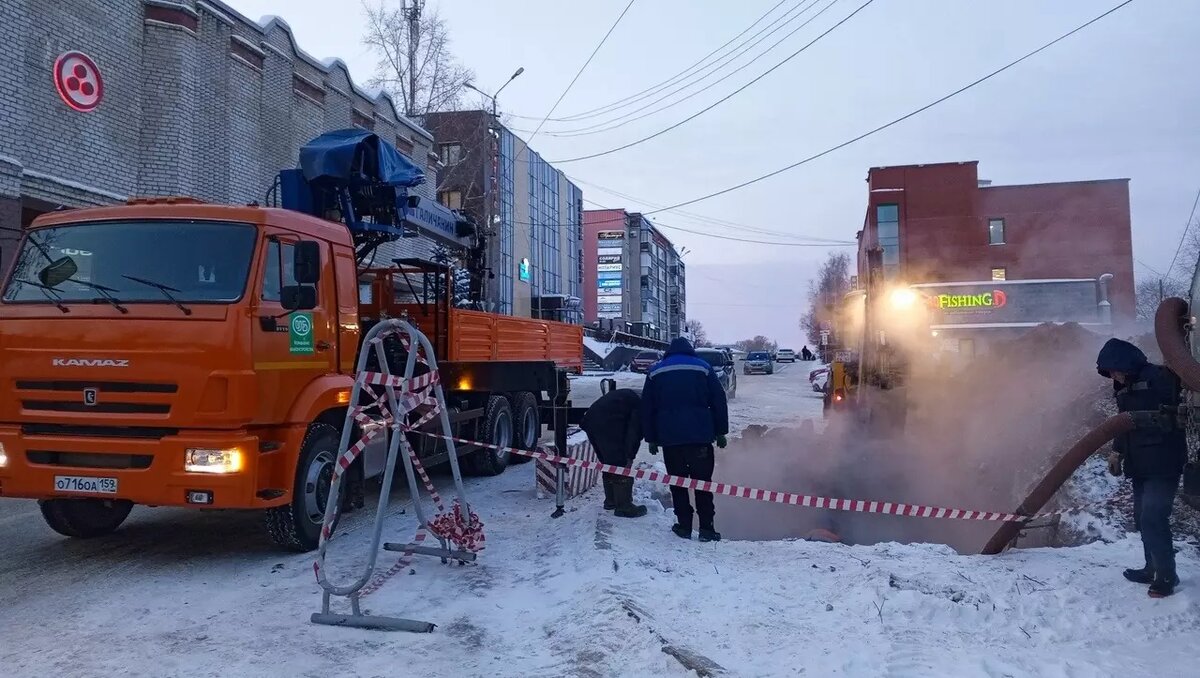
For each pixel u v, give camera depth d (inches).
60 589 231.6
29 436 241.4
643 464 408.5
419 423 244.7
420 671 174.2
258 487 245.8
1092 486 302.0
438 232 450.0
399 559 255.4
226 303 242.7
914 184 1673.2
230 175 719.7
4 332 245.1
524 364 460.8
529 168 2085.4
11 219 504.1
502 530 302.0
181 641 191.5
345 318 303.4
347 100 927.0
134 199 282.0
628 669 169.6
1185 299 232.1
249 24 746.8
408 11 1427.2
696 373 285.4
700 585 219.5
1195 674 161.8
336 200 368.5
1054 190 1627.7
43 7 548.4
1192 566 221.0
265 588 232.7
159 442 235.5
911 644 177.6
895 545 261.6
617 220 3157.0
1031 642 180.4
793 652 173.6
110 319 240.4
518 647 187.6
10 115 511.8
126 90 623.8
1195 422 220.5
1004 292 1455.5
